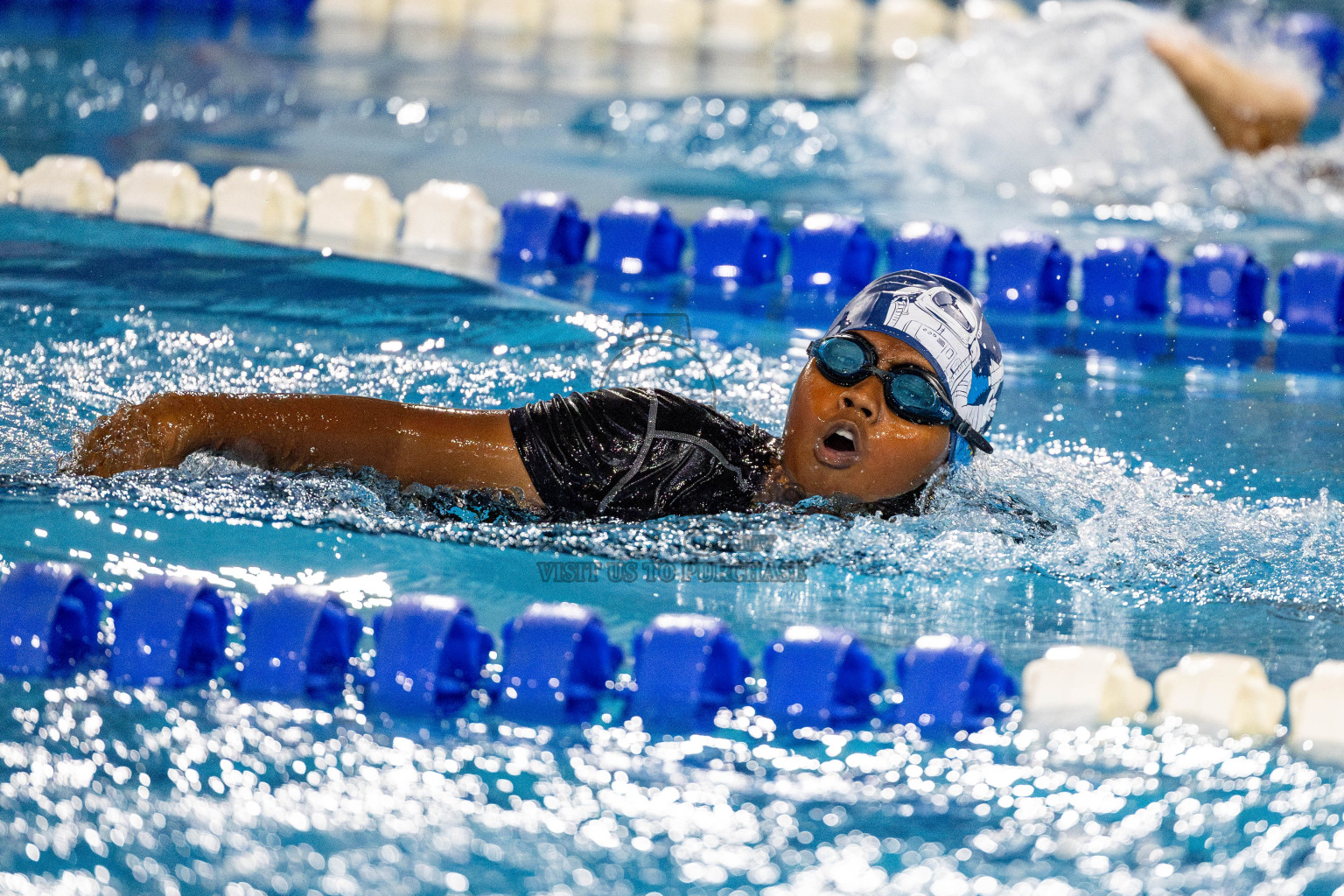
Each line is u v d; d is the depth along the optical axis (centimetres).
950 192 2233
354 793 671
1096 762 714
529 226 1783
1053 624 873
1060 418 1270
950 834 652
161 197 1816
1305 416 1297
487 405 1194
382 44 3275
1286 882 621
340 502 950
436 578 892
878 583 916
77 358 1235
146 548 902
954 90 2677
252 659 772
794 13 3569
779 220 2023
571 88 2917
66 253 1582
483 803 666
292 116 2558
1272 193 2236
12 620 786
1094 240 1956
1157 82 2573
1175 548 991
